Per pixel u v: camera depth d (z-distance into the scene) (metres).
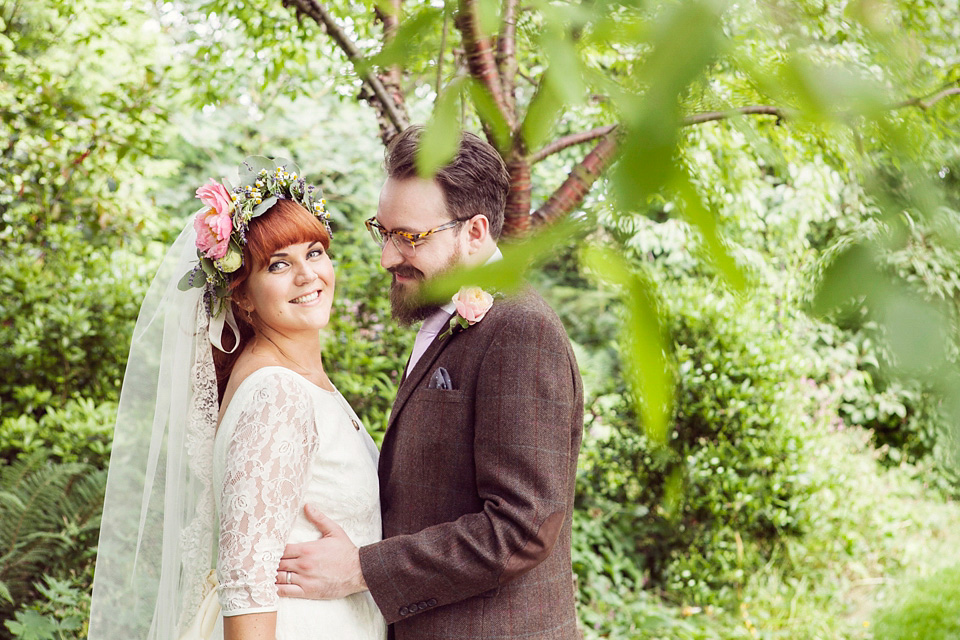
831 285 0.31
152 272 4.68
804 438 4.41
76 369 4.39
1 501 3.20
